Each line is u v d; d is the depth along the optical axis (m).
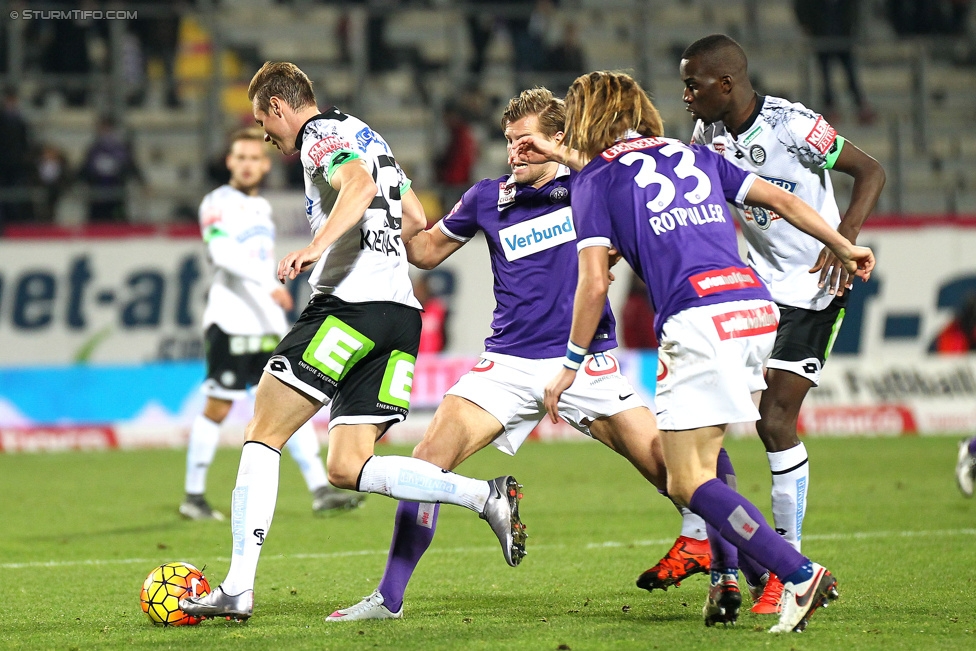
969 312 53.19
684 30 75.06
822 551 23.50
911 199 66.69
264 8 72.56
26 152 56.03
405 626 16.56
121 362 51.12
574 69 64.12
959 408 51.69
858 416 51.12
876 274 52.78
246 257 30.17
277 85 17.41
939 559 22.45
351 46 67.06
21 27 62.19
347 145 16.80
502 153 65.56
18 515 30.91
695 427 15.30
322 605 18.64
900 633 15.65
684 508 18.08
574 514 30.03
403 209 18.48
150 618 17.02
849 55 66.50
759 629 16.00
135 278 51.31
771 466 18.77
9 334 50.34
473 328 52.28
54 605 19.12
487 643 15.20
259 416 17.12
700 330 15.25
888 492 33.22
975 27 74.31
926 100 67.50
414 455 17.69
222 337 30.25
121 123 59.78
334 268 17.39
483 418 18.11
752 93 18.86
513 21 67.12
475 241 52.41
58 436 47.97
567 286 18.17
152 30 64.81
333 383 17.14
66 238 50.88
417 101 68.94
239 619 16.89
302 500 33.78
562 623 16.70
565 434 51.41
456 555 24.05
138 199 58.12
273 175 59.75
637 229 15.68
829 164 18.69
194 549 25.44
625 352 49.78
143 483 37.81
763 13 77.19
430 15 74.38
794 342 18.86
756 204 16.28
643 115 16.56
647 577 17.98
